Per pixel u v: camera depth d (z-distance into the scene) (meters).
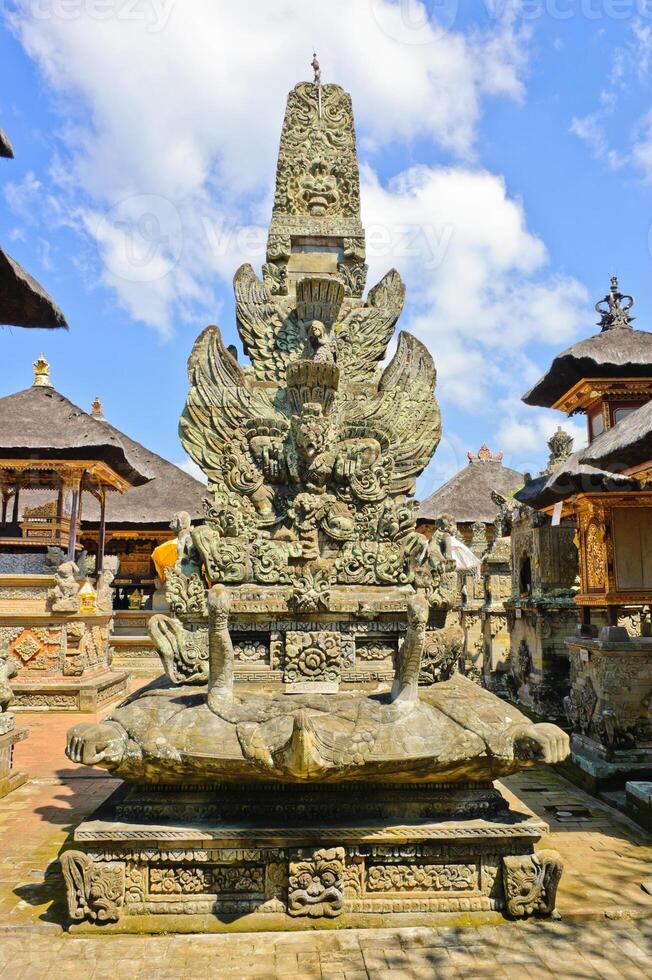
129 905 6.13
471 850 6.37
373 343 9.09
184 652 7.32
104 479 22.80
